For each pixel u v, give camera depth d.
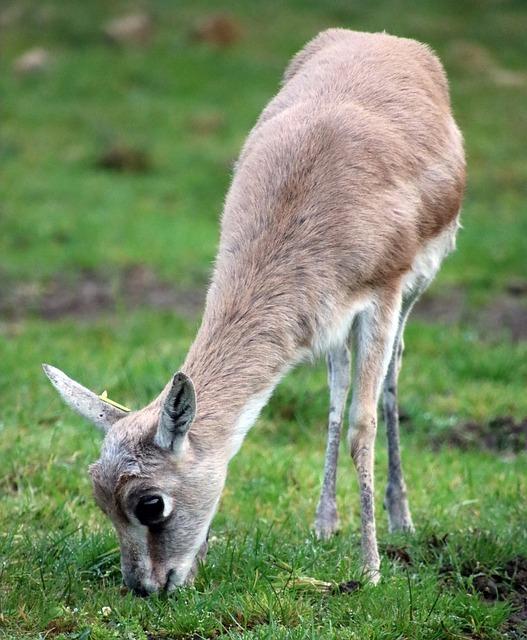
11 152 31.11
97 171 30.12
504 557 9.72
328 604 8.72
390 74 10.40
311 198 9.30
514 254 23.25
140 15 42.88
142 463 8.15
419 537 10.16
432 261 10.25
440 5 46.31
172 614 8.45
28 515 10.42
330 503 10.43
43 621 8.40
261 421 13.55
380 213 9.38
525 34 43.44
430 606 8.67
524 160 31.42
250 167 9.76
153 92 36.97
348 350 10.46
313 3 46.06
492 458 13.10
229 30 41.84
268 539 9.77
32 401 13.49
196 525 8.45
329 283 9.08
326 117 9.76
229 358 8.78
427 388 15.40
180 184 29.14
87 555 9.39
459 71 39.25
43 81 37.19
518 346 17.20
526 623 8.66
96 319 19.28
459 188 10.43
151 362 15.06
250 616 8.54
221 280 9.20
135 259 23.31
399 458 10.66
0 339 16.66
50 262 22.98
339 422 10.46
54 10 43.56
